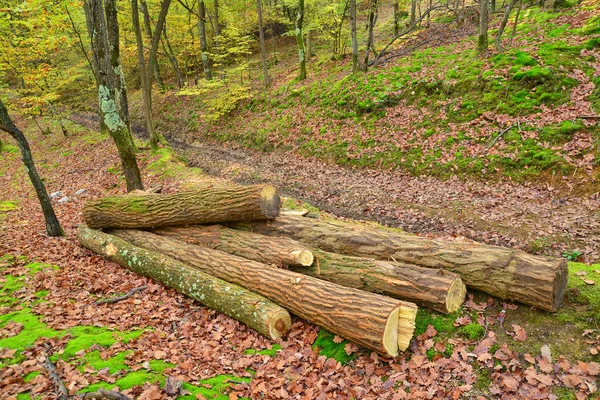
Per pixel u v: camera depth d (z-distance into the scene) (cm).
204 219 634
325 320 439
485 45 1267
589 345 371
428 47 1614
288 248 523
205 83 1923
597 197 748
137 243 695
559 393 341
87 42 2130
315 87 1725
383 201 952
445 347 407
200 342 463
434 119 1190
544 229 693
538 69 1057
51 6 1324
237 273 531
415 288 437
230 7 2531
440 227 785
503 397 348
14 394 348
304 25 2244
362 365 412
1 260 682
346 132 1377
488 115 1073
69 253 733
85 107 3000
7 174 1730
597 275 449
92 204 750
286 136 1577
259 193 566
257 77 2272
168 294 583
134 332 475
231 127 1898
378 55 1675
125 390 362
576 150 851
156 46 1466
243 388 388
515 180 889
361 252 524
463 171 983
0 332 452
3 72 2097
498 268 427
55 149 2017
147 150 1645
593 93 947
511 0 1173
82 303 539
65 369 387
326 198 1038
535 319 409
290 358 429
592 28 1127
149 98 1546
